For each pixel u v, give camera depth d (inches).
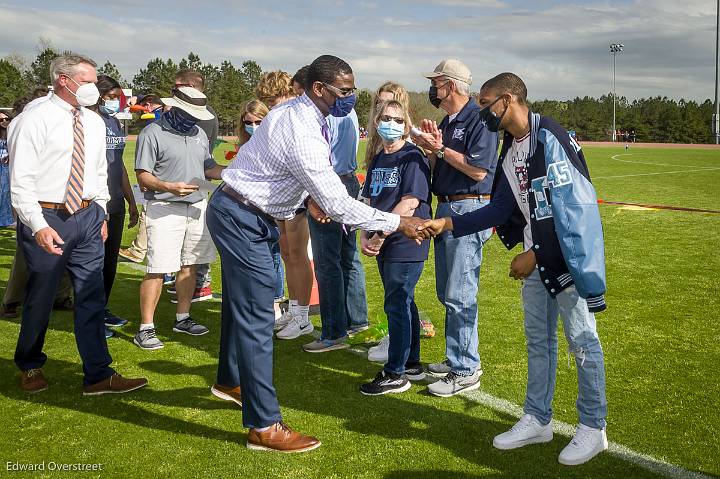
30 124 142.2
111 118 204.8
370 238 154.9
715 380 159.8
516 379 162.9
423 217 151.4
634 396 150.6
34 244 146.7
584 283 112.6
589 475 117.0
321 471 118.9
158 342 186.9
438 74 149.6
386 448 127.4
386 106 145.9
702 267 284.2
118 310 224.5
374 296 247.0
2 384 159.8
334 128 177.3
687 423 136.7
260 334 125.6
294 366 173.5
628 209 475.8
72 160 147.5
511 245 136.0
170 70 3154.5
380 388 153.4
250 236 124.2
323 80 120.6
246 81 3476.9
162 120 186.2
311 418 140.9
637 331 197.8
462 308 151.3
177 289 200.1
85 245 151.9
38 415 142.8
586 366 120.3
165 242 184.9
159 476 117.2
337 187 122.4
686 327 201.5
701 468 118.6
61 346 188.1
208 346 189.5
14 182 141.3
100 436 132.9
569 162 113.9
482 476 117.0
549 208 116.3
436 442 129.9
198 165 191.8
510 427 136.9
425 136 145.4
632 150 1612.9
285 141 120.0
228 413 144.4
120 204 206.5
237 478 116.6
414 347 164.4
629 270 279.9
